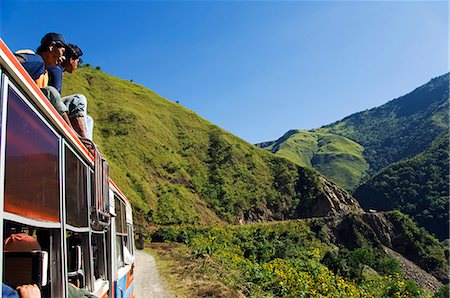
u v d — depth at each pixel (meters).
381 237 82.56
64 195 3.11
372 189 132.75
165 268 21.44
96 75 124.81
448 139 138.00
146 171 86.69
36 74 3.80
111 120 100.69
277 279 17.61
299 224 84.75
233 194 94.56
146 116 108.88
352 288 17.66
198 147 108.38
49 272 2.93
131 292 8.51
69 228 3.31
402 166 135.00
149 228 66.94
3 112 2.09
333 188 104.38
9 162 2.17
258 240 60.81
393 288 20.44
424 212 114.94
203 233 58.62
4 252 2.62
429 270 76.19
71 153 3.40
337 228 84.56
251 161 109.31
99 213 4.35
